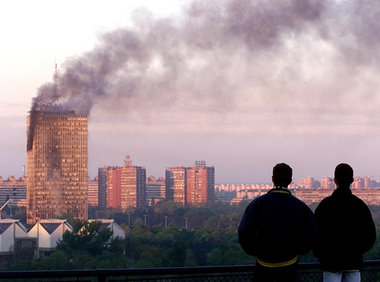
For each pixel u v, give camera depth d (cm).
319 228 1672
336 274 1681
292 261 1549
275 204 1558
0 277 1603
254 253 1567
